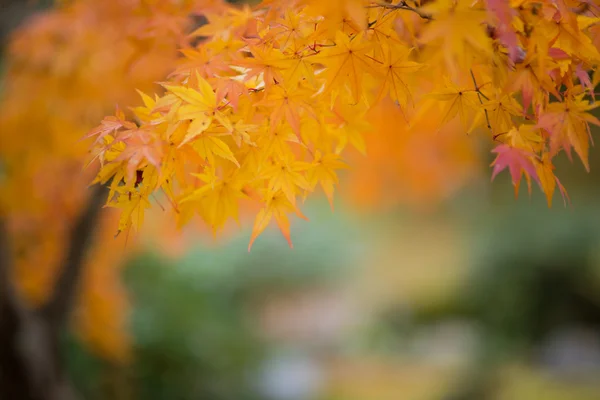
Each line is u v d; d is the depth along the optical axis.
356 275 8.92
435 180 4.20
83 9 2.30
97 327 3.74
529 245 6.11
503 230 6.42
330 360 6.71
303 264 9.54
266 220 1.21
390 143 3.62
